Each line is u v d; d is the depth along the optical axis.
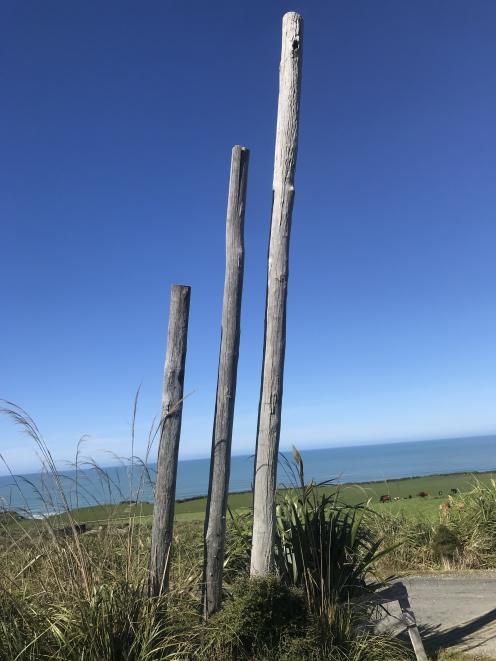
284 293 4.25
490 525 7.13
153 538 3.74
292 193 4.34
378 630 3.97
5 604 3.40
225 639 3.55
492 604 5.25
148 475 3.91
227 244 4.20
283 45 4.44
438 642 4.36
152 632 3.37
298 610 3.74
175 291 3.94
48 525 3.78
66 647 3.22
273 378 4.16
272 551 4.05
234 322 4.11
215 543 3.91
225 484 3.96
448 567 6.77
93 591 3.43
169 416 3.84
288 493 4.71
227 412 4.03
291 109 4.38
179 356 3.91
